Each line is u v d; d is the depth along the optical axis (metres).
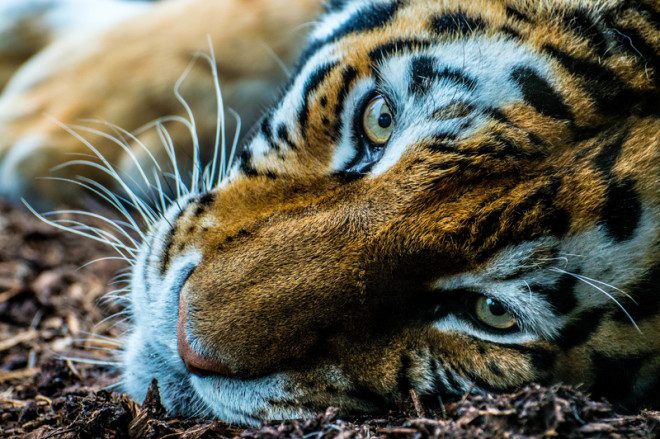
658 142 2.06
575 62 2.08
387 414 2.08
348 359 2.08
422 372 2.08
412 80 2.10
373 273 2.07
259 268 2.08
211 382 2.09
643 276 2.06
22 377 2.24
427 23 2.12
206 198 2.15
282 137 2.16
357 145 2.12
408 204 2.06
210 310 2.07
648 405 2.09
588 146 2.06
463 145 2.06
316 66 2.18
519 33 2.09
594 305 2.06
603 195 2.05
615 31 2.08
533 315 2.06
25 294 2.39
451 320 2.08
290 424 2.05
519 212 2.05
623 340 2.07
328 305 2.07
